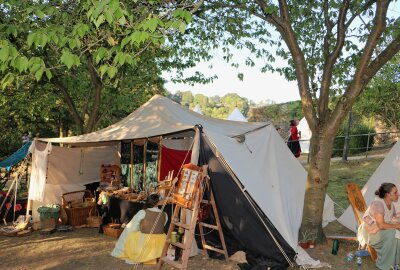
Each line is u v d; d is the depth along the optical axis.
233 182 5.71
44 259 5.85
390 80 13.27
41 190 7.62
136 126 7.45
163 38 4.45
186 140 8.59
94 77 10.32
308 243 6.47
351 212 7.64
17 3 5.10
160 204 6.12
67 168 8.76
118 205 7.28
